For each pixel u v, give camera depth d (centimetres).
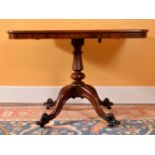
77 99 205
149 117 174
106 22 196
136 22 196
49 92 206
